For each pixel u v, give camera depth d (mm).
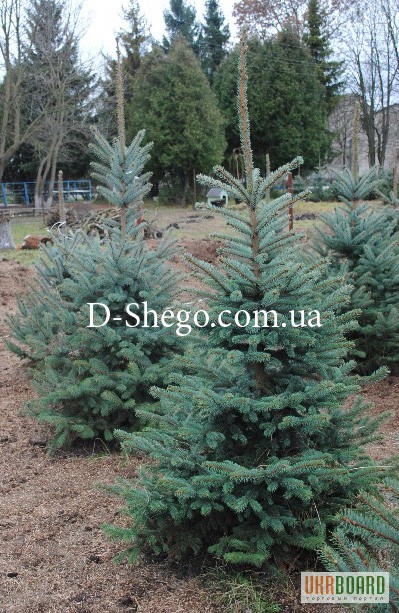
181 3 50469
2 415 5473
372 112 35875
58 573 3152
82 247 5656
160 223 19344
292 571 3062
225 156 31969
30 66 27938
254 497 2912
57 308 5707
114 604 2904
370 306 6008
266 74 29531
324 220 6207
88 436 4574
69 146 33000
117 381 4613
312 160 30656
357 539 2967
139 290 4883
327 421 2906
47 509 3799
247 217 3146
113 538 3102
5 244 14930
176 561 3201
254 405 2955
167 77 27391
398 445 4523
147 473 3719
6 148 33656
